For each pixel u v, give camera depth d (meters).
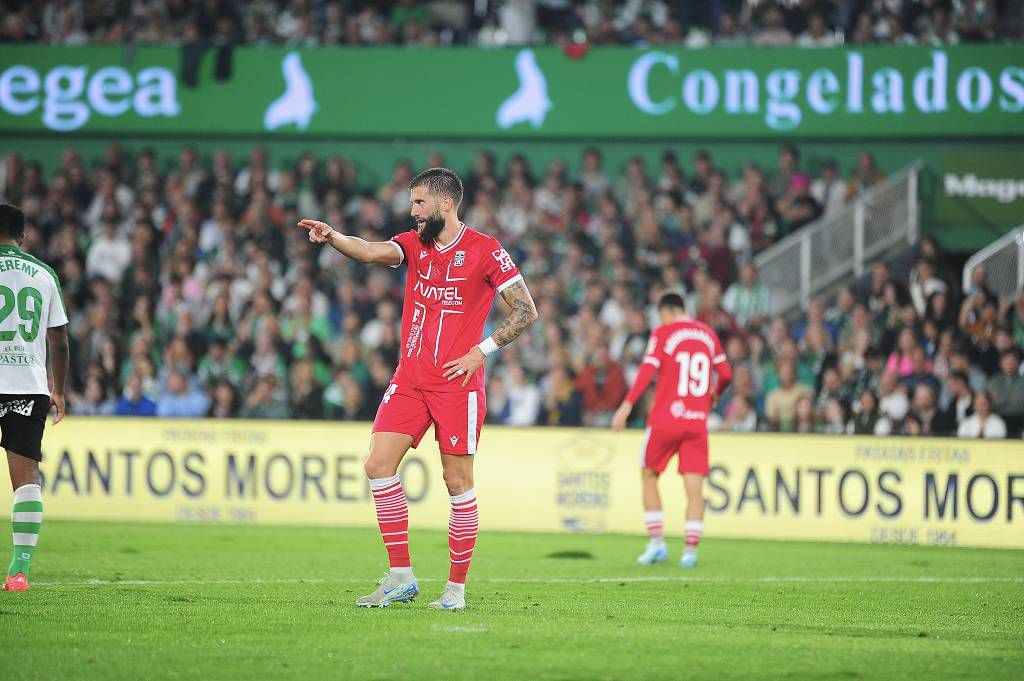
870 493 43.91
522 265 60.59
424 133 60.69
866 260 58.53
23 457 25.00
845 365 54.53
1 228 25.06
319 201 62.16
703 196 61.47
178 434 46.38
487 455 46.31
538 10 66.94
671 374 36.41
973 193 59.16
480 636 20.83
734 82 58.88
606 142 62.78
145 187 62.62
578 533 45.47
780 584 31.33
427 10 66.50
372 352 56.22
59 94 60.94
